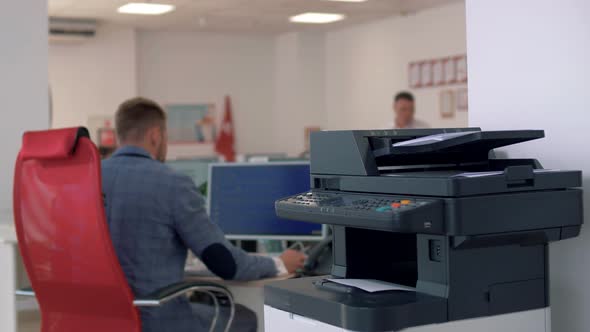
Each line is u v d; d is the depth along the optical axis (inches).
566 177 57.5
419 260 56.9
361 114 404.8
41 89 141.0
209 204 131.0
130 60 411.8
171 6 343.0
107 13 361.1
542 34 64.4
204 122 438.9
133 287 94.7
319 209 58.7
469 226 52.4
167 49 430.3
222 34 440.1
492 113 69.6
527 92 66.1
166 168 99.5
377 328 51.2
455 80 339.6
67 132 80.2
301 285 61.2
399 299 54.1
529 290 58.2
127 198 95.9
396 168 63.6
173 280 97.8
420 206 51.9
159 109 106.0
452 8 339.0
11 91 137.7
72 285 85.0
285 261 110.5
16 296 115.3
